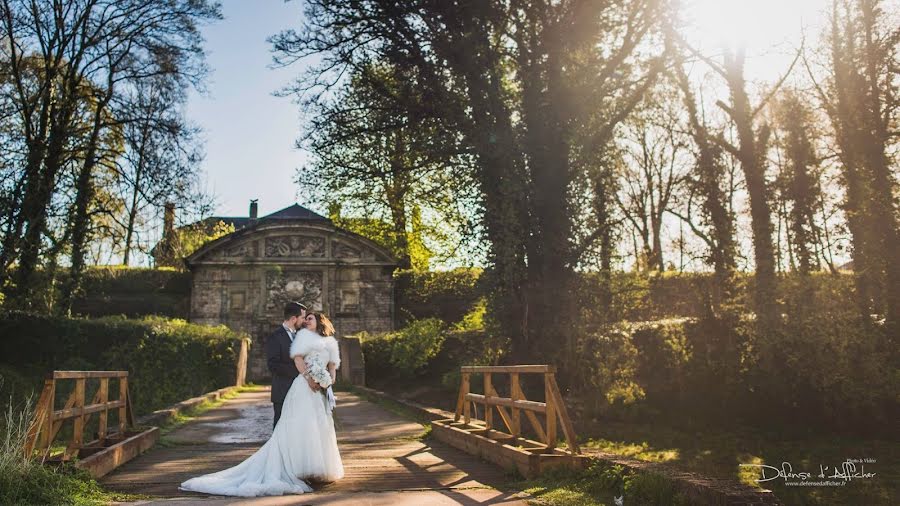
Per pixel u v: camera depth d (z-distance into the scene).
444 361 28.88
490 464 9.48
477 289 20.81
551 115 19.89
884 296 18.73
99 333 26.91
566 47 20.27
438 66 20.98
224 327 33.66
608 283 20.00
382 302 46.62
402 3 20.77
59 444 11.34
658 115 25.80
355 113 23.11
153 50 29.91
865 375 18.02
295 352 7.89
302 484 7.50
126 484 7.84
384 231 38.66
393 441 12.47
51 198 27.84
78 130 29.28
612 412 19.41
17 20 27.72
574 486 7.41
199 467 9.23
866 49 20.41
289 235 46.50
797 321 19.44
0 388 21.98
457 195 21.61
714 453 14.80
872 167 19.83
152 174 29.00
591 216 19.86
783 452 15.45
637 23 20.70
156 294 48.31
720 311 20.88
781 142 25.30
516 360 20.19
